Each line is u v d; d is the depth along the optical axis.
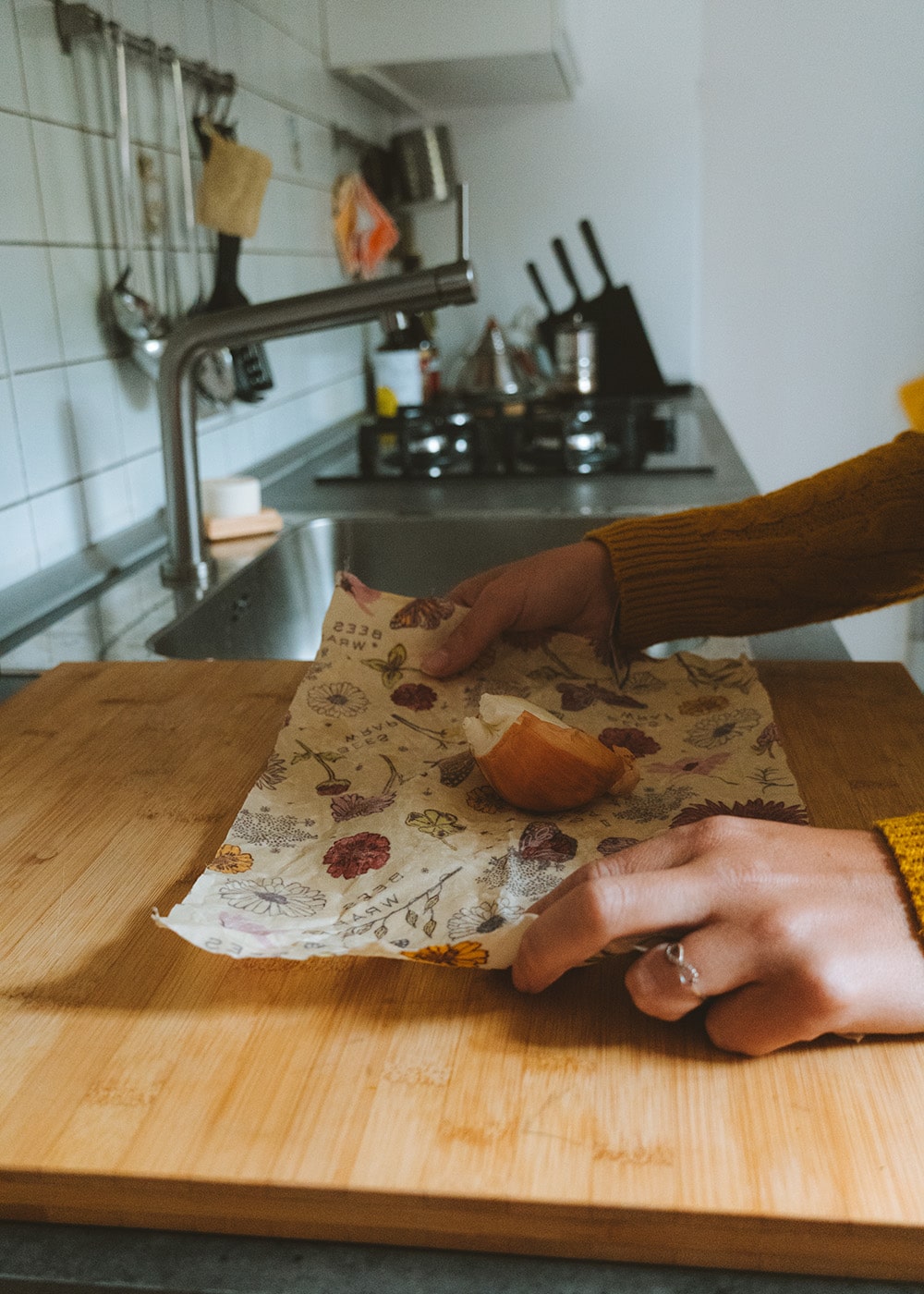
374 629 0.73
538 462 1.70
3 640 0.94
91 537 1.15
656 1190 0.36
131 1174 0.37
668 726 0.69
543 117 2.50
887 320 2.58
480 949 0.45
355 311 1.04
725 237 2.58
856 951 0.41
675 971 0.42
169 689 0.78
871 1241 0.35
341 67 1.93
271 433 1.72
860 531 0.76
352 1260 0.37
